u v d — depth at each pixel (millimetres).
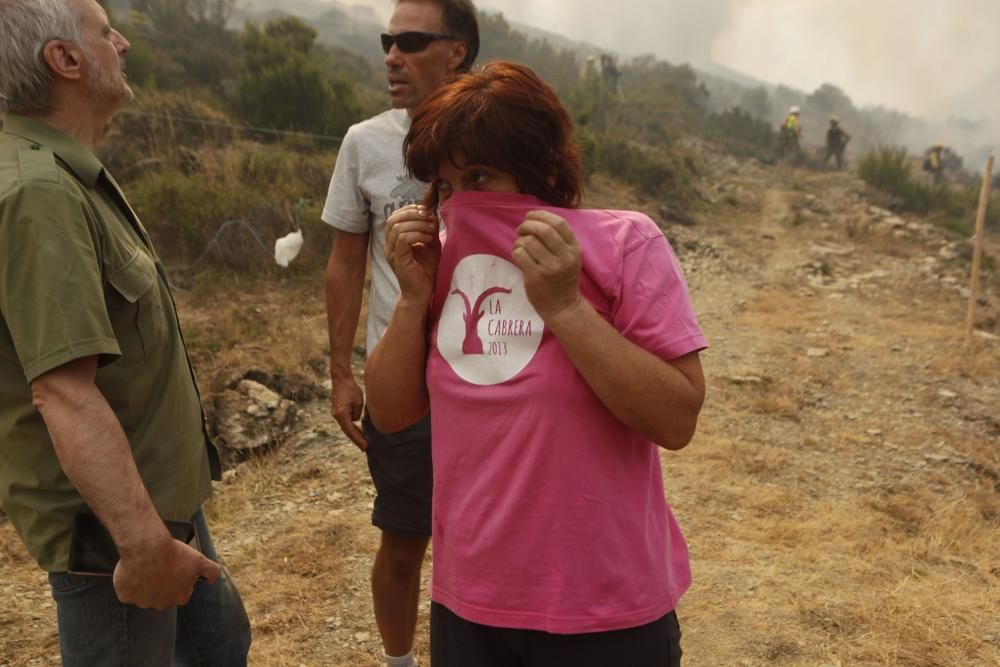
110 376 1440
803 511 3637
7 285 1256
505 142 1136
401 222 1247
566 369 1139
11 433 1381
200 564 1409
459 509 1234
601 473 1163
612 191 13906
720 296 8766
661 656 1240
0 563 2930
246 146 9773
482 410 1187
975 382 5996
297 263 6777
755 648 2564
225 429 3879
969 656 2541
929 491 3986
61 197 1300
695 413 1163
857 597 2871
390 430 1420
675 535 1384
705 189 16703
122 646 1486
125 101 1575
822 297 8984
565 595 1168
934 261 11078
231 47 19109
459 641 1289
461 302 1221
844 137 25016
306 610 2703
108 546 1402
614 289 1147
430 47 2055
